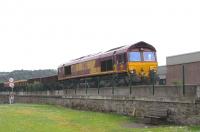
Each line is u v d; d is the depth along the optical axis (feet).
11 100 195.11
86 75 154.51
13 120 94.79
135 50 121.80
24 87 229.45
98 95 121.60
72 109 137.59
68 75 175.83
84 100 132.87
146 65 122.21
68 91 150.20
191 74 198.49
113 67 128.98
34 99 201.05
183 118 79.51
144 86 95.45
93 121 94.27
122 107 106.32
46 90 192.85
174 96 82.64
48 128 79.92
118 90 109.29
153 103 90.84
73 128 80.89
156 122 87.92
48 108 143.02
